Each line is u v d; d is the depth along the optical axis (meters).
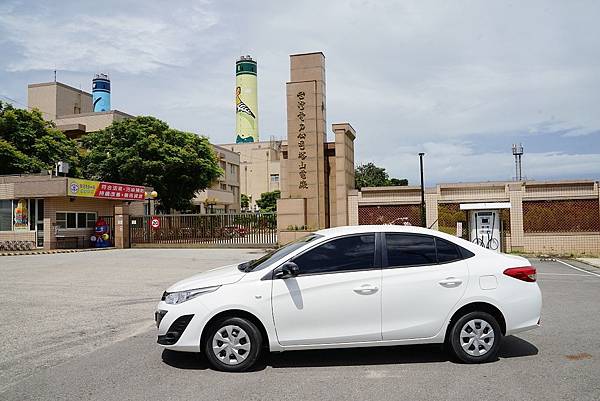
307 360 6.23
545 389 5.11
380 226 6.31
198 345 5.75
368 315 5.83
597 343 6.90
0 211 27.98
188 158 38.38
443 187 22.89
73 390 5.17
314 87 25.19
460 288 5.97
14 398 4.94
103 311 9.48
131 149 36.50
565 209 21.81
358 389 5.16
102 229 29.81
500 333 6.05
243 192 81.81
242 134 84.94
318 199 24.78
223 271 6.44
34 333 7.73
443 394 4.99
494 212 21.03
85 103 58.75
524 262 6.32
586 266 17.70
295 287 5.79
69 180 26.23
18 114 33.91
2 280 13.99
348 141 25.70
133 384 5.36
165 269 16.97
